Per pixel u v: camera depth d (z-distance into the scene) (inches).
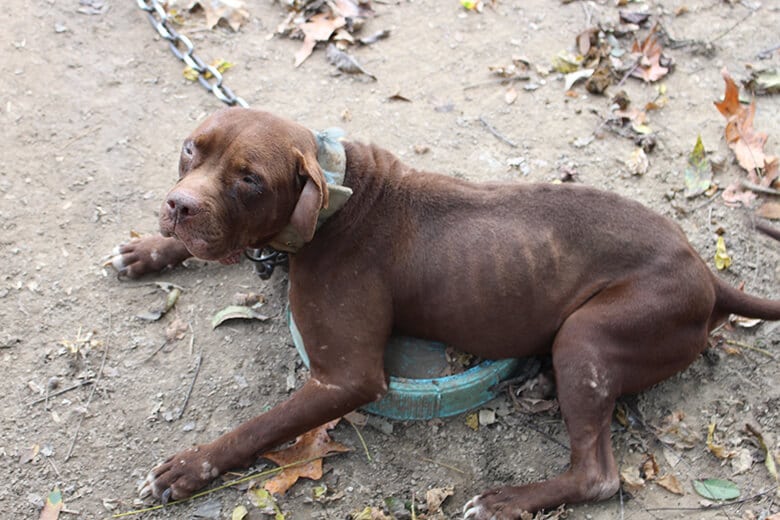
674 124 96.0
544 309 74.9
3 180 88.2
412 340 80.4
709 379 80.0
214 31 101.7
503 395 79.3
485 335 76.2
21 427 75.9
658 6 106.3
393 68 99.9
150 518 73.0
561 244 74.5
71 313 81.5
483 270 74.2
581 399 73.7
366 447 76.5
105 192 88.4
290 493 74.3
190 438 76.2
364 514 73.2
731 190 90.7
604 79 98.0
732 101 95.0
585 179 91.5
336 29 102.0
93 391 77.8
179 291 83.0
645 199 90.3
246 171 69.2
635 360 74.4
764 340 82.1
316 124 94.4
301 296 74.9
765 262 86.7
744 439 77.2
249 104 95.6
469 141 94.1
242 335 81.2
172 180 89.9
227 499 73.7
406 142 93.6
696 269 74.7
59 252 84.6
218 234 69.4
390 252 74.8
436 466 76.0
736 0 106.6
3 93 93.8
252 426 74.1
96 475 74.4
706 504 74.3
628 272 74.4
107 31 100.0
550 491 73.1
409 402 77.1
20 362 78.8
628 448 76.9
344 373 74.3
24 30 98.7
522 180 91.2
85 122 92.9
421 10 105.7
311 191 69.7
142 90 95.9
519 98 97.9
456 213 75.2
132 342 80.4
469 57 101.3
